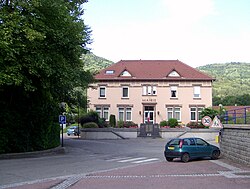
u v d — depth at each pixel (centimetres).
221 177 1486
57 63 2262
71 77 2394
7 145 2364
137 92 6184
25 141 2497
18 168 1778
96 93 6225
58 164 2011
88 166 1952
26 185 1267
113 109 6188
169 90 6147
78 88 3878
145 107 6191
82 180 1404
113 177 1496
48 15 2253
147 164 2102
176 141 2270
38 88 2442
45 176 1510
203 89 6103
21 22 2055
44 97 2608
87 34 3044
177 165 2025
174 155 2230
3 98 2383
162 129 5097
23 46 2027
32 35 1961
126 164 2100
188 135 5003
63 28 2289
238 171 1702
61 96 3203
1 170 1689
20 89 2398
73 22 2406
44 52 2217
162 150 3266
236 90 12500
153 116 6150
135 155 2753
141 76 6234
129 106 6169
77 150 3181
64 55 2431
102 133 5025
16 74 2033
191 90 6112
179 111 6116
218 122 2405
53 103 2809
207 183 1317
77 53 2511
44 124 2706
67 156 2581
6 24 1958
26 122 2517
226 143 2408
